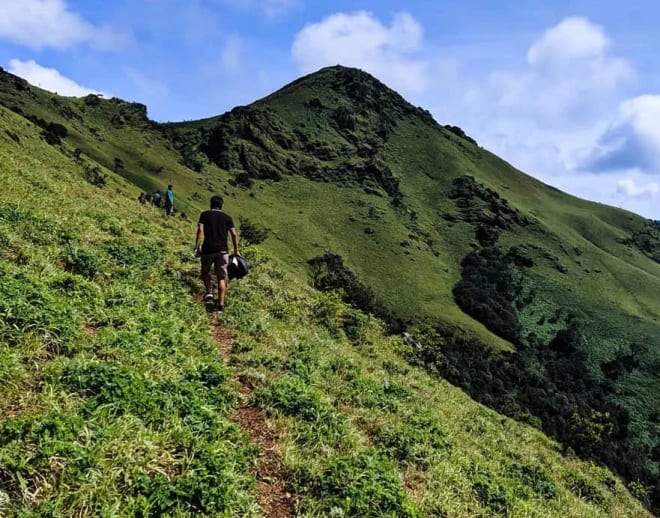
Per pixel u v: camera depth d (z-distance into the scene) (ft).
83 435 18.84
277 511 20.85
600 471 67.26
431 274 650.84
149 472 18.85
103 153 580.30
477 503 28.89
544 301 654.94
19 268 32.04
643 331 618.03
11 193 53.98
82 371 23.07
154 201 133.49
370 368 52.54
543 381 473.26
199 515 17.56
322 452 25.90
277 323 50.80
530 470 43.21
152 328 32.53
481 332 538.47
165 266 51.29
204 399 26.02
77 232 49.29
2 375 20.76
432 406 49.70
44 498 16.02
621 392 512.63
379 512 21.74
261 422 27.48
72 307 30.25
